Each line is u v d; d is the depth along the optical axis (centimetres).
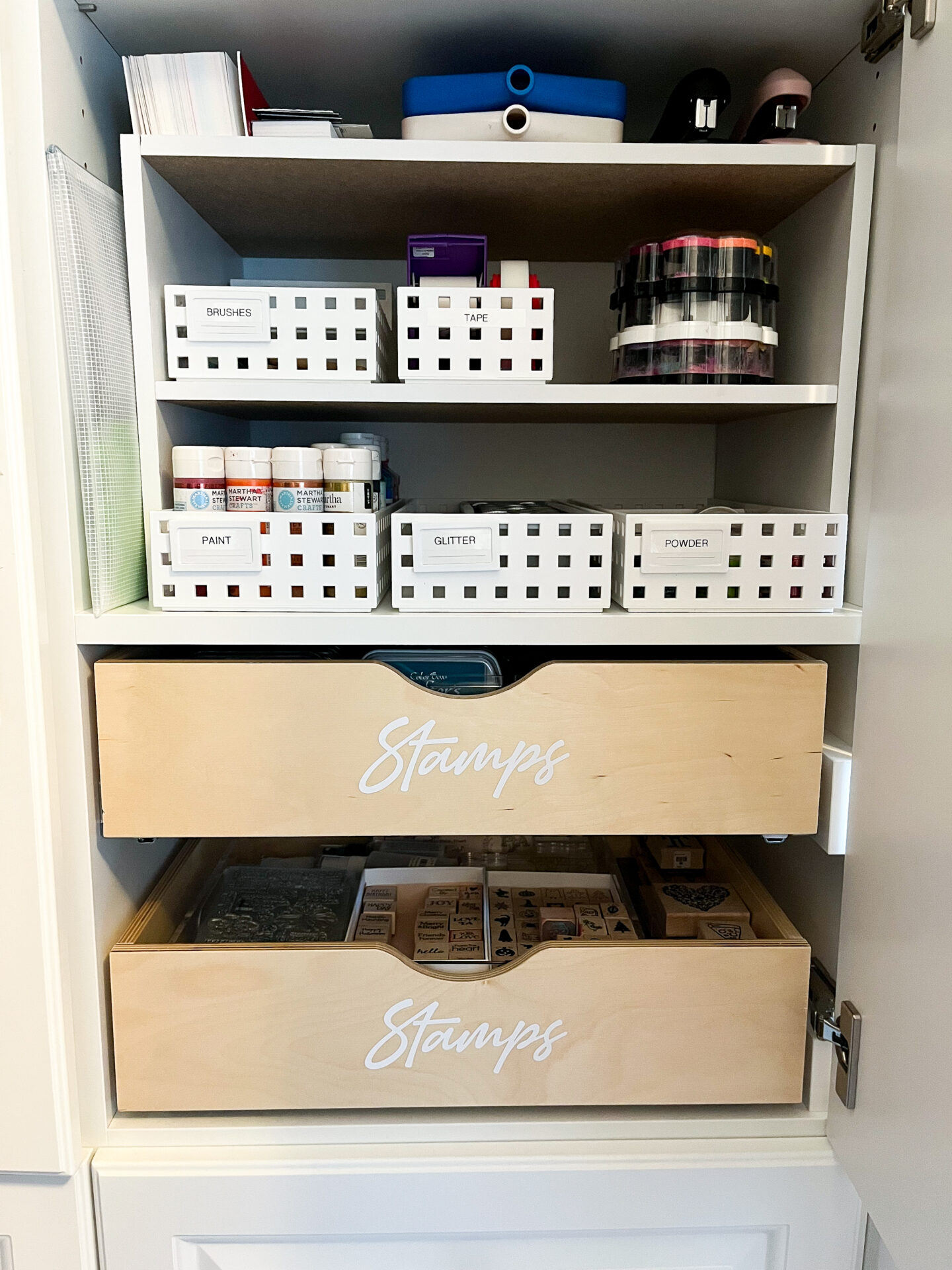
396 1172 82
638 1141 85
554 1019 81
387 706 78
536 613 78
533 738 78
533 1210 83
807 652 96
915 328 68
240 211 91
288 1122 83
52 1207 80
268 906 99
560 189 83
